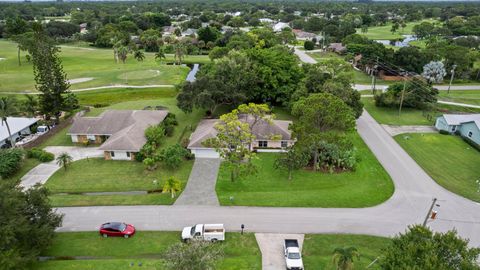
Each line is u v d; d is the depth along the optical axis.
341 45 136.50
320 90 62.34
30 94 80.00
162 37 165.75
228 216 35.84
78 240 32.53
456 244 22.11
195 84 61.50
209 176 44.12
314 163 45.78
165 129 57.59
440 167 47.12
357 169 45.97
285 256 29.58
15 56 125.38
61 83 61.91
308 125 43.50
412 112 70.69
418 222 34.97
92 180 43.66
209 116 65.50
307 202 38.25
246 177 43.72
